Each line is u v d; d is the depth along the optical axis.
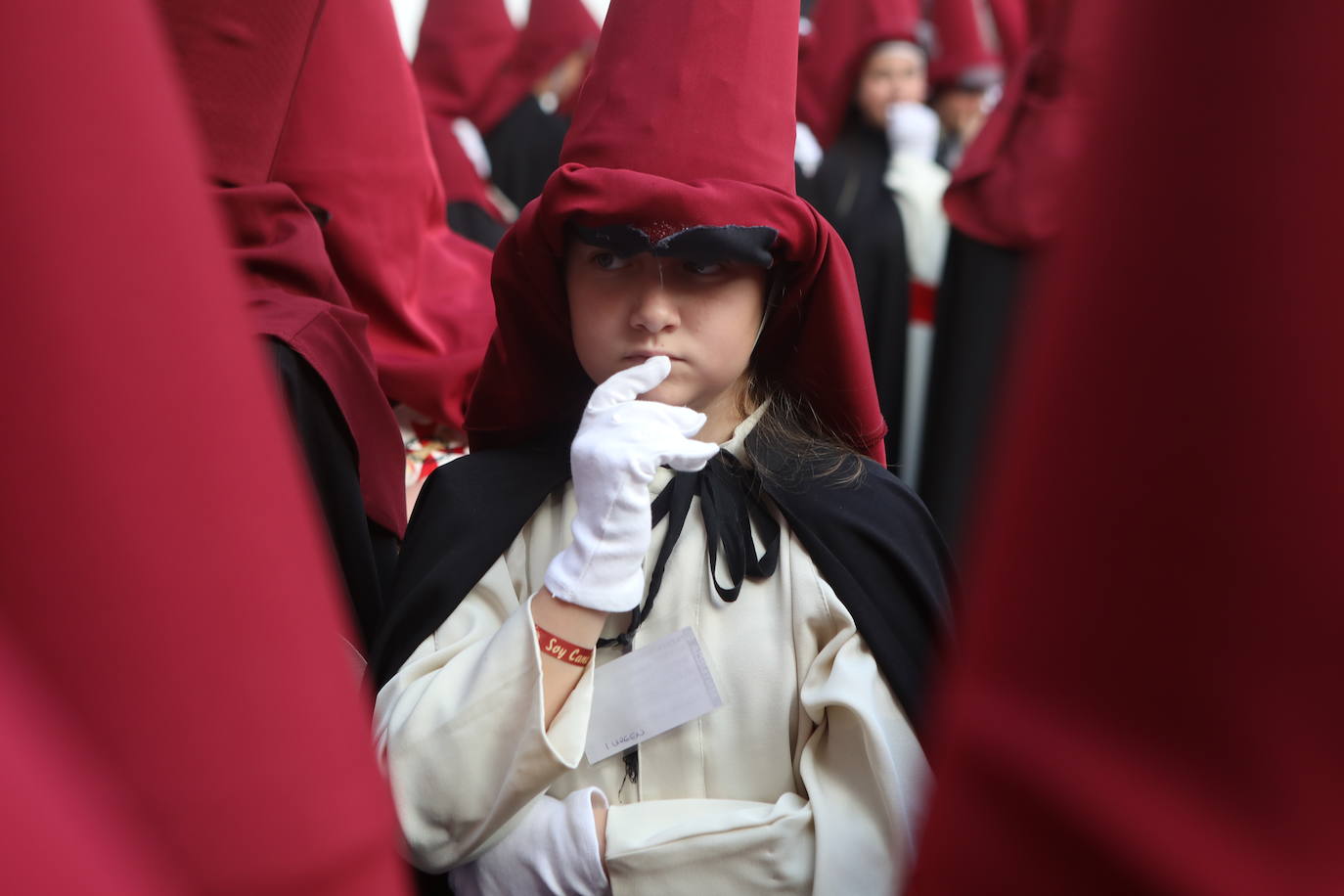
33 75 0.22
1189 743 0.24
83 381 0.22
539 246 1.20
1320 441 0.22
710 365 1.17
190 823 0.24
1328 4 0.21
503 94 4.42
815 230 1.17
